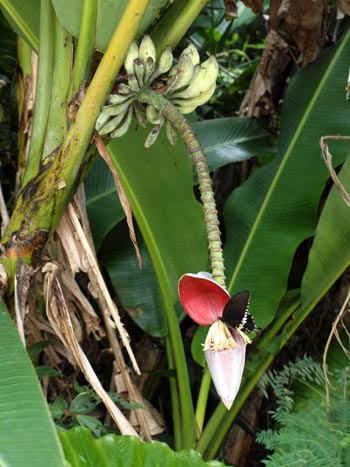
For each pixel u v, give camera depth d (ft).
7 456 2.76
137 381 8.73
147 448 4.50
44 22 4.80
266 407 8.57
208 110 10.55
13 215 4.79
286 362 8.71
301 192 7.52
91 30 4.47
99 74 4.27
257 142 8.75
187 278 3.29
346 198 4.78
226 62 12.48
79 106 4.50
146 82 4.32
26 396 3.12
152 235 7.07
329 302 8.46
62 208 4.75
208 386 7.21
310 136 7.72
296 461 5.51
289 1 8.00
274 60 8.81
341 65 7.92
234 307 3.25
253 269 7.33
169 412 9.46
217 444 7.12
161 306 7.79
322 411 6.13
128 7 4.08
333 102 7.80
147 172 6.90
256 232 7.50
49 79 4.82
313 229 7.44
